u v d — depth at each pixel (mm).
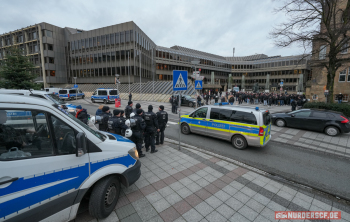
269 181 4473
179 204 3480
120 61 39875
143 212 3221
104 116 6227
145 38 44969
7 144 2062
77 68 46250
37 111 2301
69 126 2566
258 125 6504
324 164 5812
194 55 61062
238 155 6438
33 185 2141
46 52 44406
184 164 5281
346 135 9539
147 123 6035
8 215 1945
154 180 4340
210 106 8008
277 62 64812
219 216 3195
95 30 42125
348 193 4156
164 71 53594
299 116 10609
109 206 3105
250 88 72875
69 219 2572
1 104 2045
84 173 2641
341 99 20531
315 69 22938
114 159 3070
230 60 79125
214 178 4520
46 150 2330
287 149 7230
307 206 3578
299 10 12836
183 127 9039
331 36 13016
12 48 15484
